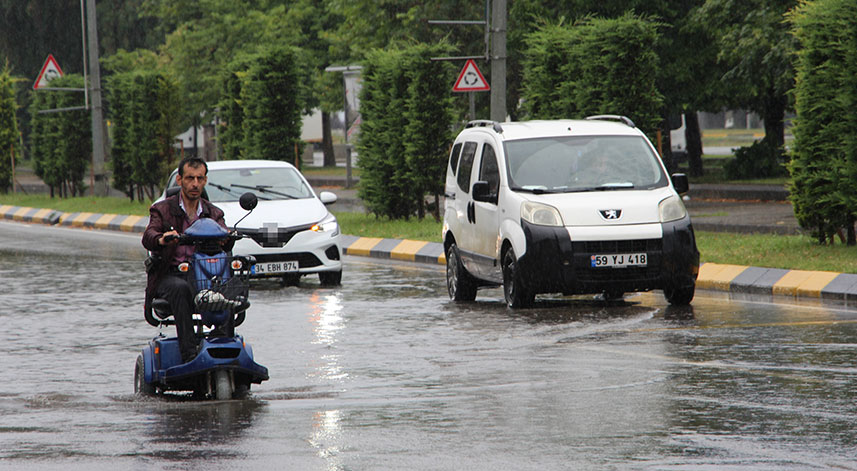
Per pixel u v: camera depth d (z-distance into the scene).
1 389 30.08
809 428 23.50
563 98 73.31
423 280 56.06
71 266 65.19
